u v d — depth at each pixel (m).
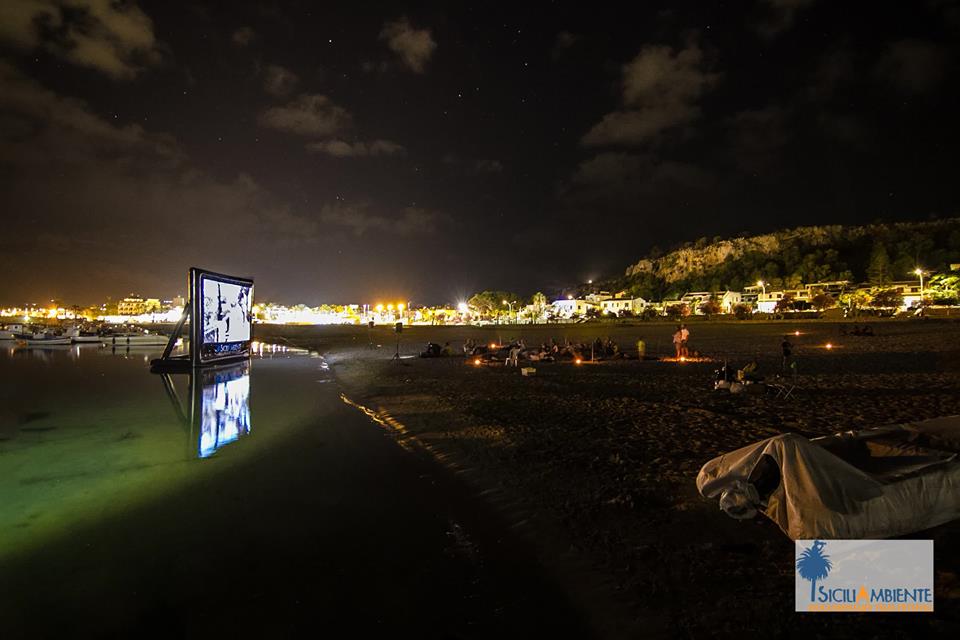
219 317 31.00
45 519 7.09
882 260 117.06
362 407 15.71
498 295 134.12
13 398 18.88
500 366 25.27
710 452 8.84
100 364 34.47
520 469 8.50
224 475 9.04
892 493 5.04
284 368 29.48
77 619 4.75
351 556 5.86
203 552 6.03
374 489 8.09
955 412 11.62
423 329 84.31
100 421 14.32
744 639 4.01
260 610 4.84
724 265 167.50
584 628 4.41
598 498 7.00
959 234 124.81
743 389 14.74
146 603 4.99
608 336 53.66
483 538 6.20
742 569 4.97
